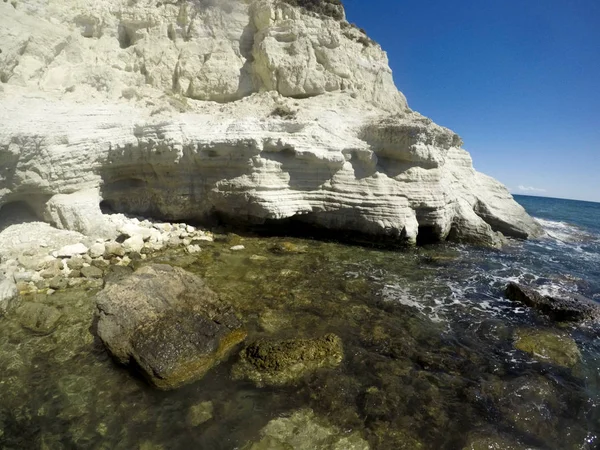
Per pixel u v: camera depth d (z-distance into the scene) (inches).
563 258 547.8
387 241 492.4
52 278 305.1
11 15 413.1
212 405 188.1
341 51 621.3
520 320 312.7
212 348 218.1
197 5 573.6
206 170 462.0
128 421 175.6
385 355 240.5
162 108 464.4
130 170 440.1
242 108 524.4
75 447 160.9
